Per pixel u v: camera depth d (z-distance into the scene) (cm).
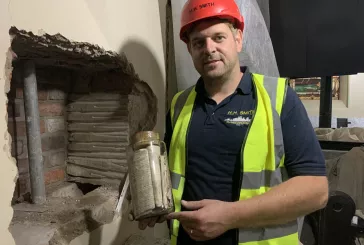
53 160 130
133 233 129
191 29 96
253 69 155
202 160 95
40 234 83
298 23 246
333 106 313
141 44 126
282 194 81
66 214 97
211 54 91
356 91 304
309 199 82
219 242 92
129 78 125
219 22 92
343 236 184
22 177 113
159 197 78
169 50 154
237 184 90
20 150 113
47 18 79
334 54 239
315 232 190
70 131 138
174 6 143
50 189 124
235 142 91
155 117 141
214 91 100
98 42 99
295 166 88
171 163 101
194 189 96
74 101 137
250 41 157
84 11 92
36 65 117
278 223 85
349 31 233
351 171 223
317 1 238
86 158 135
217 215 80
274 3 250
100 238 106
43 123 125
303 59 248
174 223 101
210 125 96
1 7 67
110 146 131
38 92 121
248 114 92
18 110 112
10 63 70
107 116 131
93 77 133
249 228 89
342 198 182
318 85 314
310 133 89
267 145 89
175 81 160
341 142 245
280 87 93
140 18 126
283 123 90
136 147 81
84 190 136
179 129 101
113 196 116
